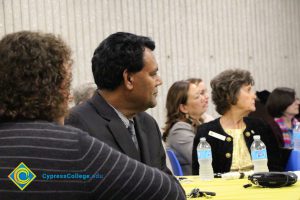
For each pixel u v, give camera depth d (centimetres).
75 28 585
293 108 548
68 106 149
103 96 232
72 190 130
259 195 233
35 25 555
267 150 364
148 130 246
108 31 612
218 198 232
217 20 721
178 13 678
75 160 132
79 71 584
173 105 443
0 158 130
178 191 143
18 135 133
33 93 137
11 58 137
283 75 805
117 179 134
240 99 357
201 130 370
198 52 698
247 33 758
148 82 227
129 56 223
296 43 825
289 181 250
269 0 788
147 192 137
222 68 725
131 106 231
